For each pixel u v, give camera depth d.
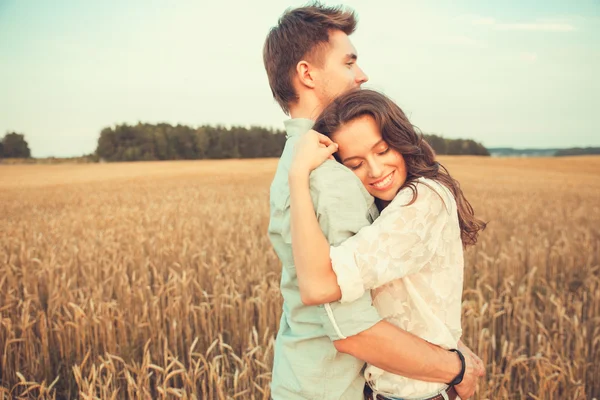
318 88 1.42
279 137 59.88
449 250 1.29
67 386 3.48
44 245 7.46
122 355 3.55
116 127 54.28
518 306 4.29
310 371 1.25
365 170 1.28
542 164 39.81
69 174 32.38
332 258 1.09
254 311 4.46
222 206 12.64
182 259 5.93
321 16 1.39
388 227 1.14
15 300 4.32
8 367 3.46
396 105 1.28
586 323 4.13
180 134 55.94
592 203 14.73
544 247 6.78
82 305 4.16
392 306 1.27
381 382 1.30
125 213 11.38
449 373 1.24
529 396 3.12
